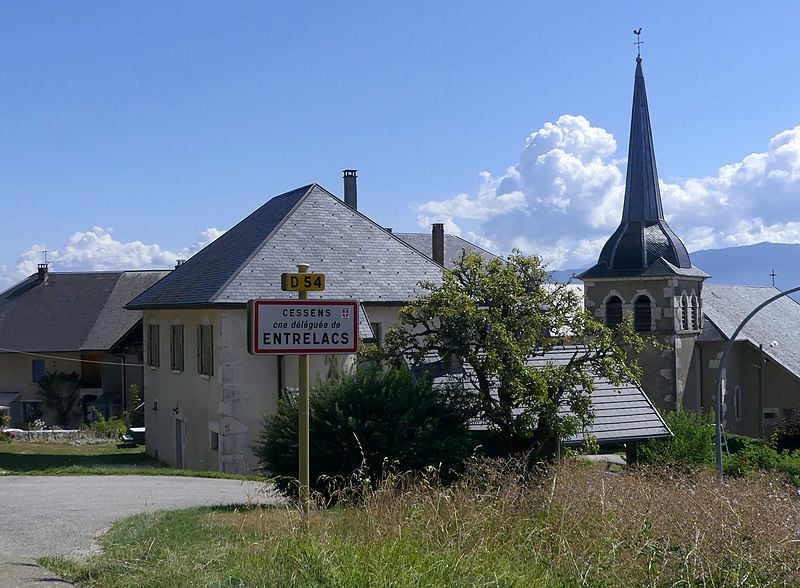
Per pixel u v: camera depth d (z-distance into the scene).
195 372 26.88
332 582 6.21
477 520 7.49
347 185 41.47
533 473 11.38
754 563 6.62
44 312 50.69
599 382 25.16
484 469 10.66
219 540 8.49
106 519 11.69
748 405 46.59
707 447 26.12
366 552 6.55
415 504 7.79
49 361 49.00
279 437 14.93
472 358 18.06
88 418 48.28
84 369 49.03
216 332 24.86
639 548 6.80
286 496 13.34
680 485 10.01
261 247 26.36
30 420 49.03
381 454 14.39
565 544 7.01
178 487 17.81
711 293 50.56
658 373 40.94
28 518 11.84
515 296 18.47
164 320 29.84
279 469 14.73
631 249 41.66
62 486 17.67
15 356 49.50
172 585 6.62
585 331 19.33
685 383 41.69
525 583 6.41
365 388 15.06
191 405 27.20
